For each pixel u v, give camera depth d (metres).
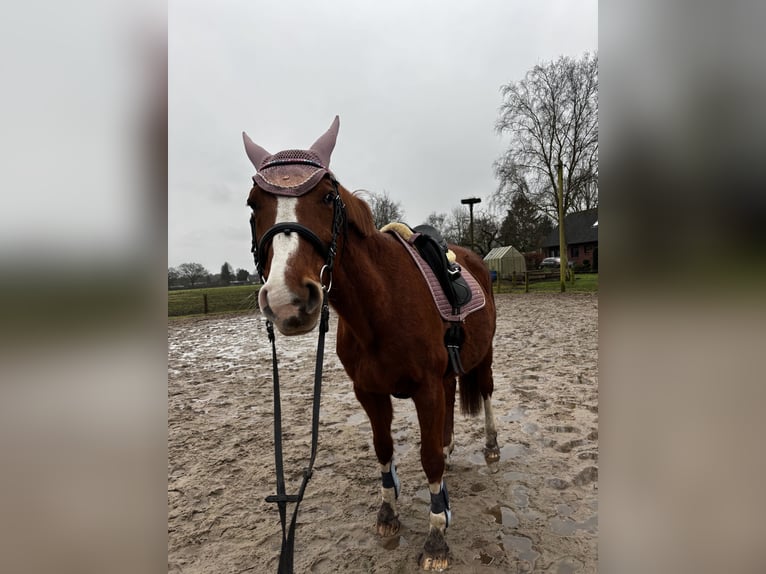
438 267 2.27
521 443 3.33
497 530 2.29
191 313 15.28
